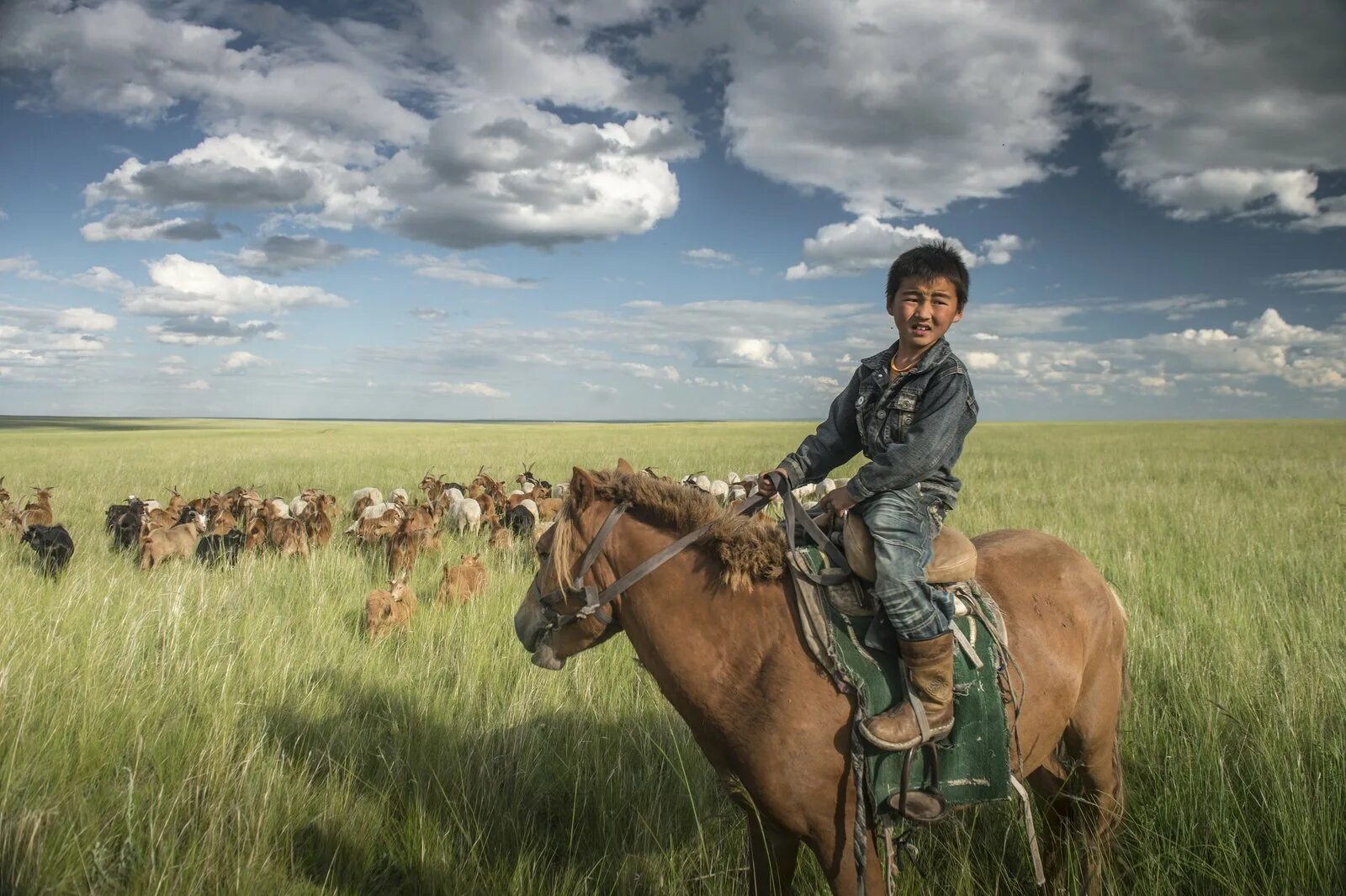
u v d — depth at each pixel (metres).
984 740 2.90
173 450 41.97
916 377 2.97
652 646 3.09
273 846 4.00
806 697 2.80
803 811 2.81
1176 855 3.71
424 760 4.86
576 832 4.48
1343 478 21.61
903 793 2.79
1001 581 3.37
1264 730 4.46
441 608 8.51
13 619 6.45
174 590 8.08
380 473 28.02
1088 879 3.51
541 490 18.70
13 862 3.46
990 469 26.86
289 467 30.33
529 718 5.38
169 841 3.79
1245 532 12.03
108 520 14.12
